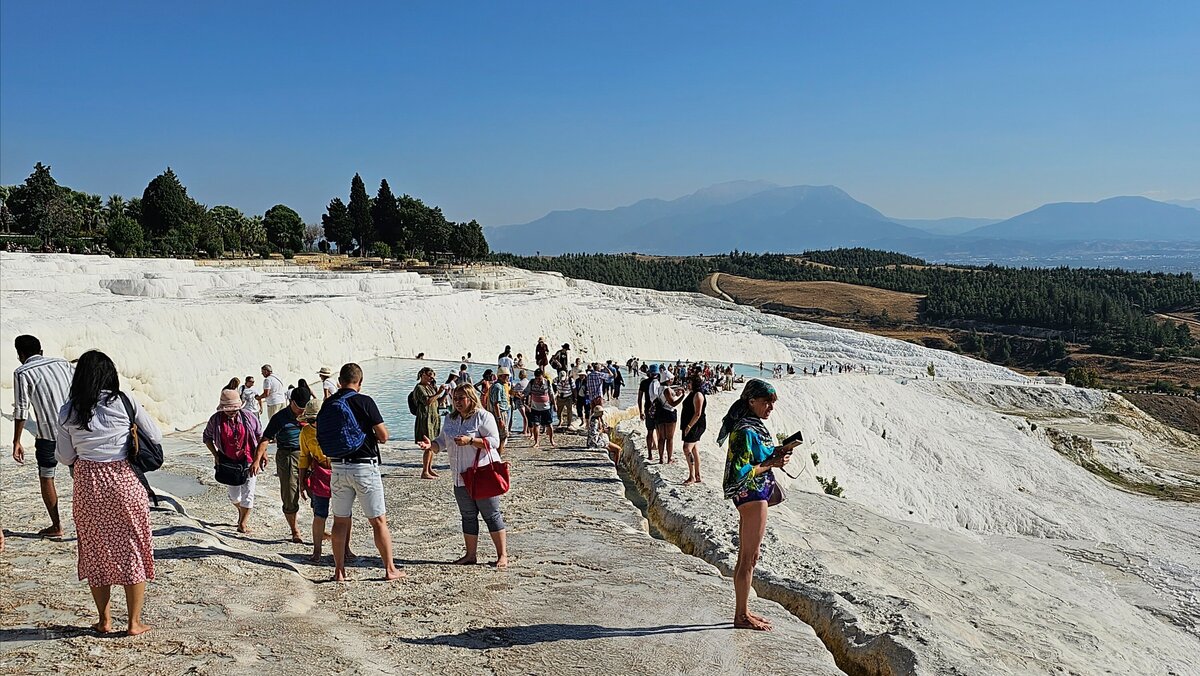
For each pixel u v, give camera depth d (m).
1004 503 36.88
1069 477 44.31
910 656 7.22
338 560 8.41
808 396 37.72
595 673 6.32
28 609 6.87
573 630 7.27
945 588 13.20
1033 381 85.75
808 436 34.47
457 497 9.21
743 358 80.12
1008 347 150.00
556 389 22.31
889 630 8.01
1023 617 13.12
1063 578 20.11
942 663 7.20
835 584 9.47
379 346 43.34
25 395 8.68
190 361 25.78
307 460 9.26
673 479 15.02
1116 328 159.12
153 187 93.44
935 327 168.75
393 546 10.30
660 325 74.06
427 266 108.88
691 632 7.38
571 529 11.59
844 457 35.19
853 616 8.30
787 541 11.77
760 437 7.22
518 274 105.62
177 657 6.02
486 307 57.56
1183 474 53.81
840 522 16.73
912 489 34.97
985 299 177.38
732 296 194.88
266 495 13.16
